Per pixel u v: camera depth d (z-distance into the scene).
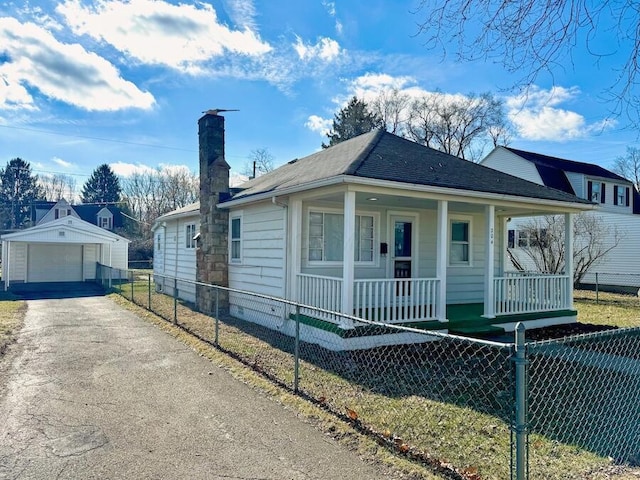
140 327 9.63
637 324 10.73
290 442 3.85
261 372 6.03
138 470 3.34
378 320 7.77
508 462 3.50
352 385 5.49
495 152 27.89
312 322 8.16
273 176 12.12
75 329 9.40
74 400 4.91
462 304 11.52
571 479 3.31
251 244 10.82
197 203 16.38
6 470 3.32
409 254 11.09
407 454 3.62
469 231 11.99
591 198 25.95
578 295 19.52
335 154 10.38
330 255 9.91
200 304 12.41
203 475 3.28
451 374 6.06
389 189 7.69
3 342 7.97
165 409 4.64
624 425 4.40
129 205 51.81
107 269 20.61
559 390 5.28
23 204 66.50
